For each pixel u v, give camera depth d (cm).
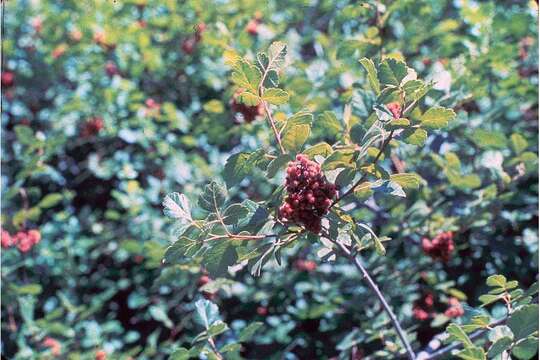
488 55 87
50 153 104
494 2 108
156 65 114
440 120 57
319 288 94
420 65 98
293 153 59
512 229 95
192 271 83
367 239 64
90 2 123
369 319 87
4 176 117
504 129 97
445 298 88
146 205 110
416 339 88
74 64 125
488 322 62
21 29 131
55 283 116
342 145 61
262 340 96
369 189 59
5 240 93
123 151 123
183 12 117
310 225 57
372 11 85
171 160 111
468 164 92
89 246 115
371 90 73
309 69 92
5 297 94
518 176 81
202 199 58
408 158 85
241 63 58
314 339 96
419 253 89
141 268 112
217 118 95
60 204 128
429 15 101
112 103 113
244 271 97
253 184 102
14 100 128
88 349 103
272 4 119
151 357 103
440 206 85
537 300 69
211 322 70
